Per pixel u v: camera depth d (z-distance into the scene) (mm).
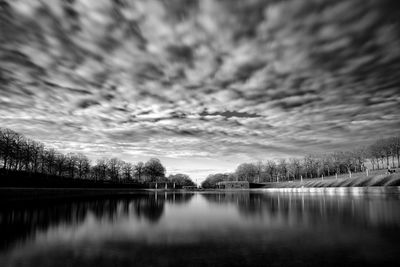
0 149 72438
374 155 124625
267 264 10555
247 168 189625
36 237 16078
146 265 10656
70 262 11109
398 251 12109
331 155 145000
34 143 88938
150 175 161500
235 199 60094
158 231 17875
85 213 29453
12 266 10617
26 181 71312
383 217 22703
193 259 11336
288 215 25766
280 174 172250
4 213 29047
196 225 20375
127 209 34469
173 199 61062
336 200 45781
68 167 107000
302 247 12992
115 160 142250
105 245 13945
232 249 12836
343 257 11305
